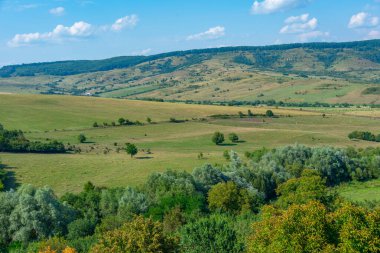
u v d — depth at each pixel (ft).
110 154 466.29
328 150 383.65
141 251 117.91
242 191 260.62
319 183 220.84
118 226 216.74
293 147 394.93
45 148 453.17
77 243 176.65
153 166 403.54
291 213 119.34
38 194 229.86
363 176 379.35
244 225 192.03
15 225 224.53
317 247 111.04
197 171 301.84
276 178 326.85
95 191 273.75
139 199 245.65
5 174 343.05
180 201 247.50
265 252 120.78
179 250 139.33
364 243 111.14
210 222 158.20
